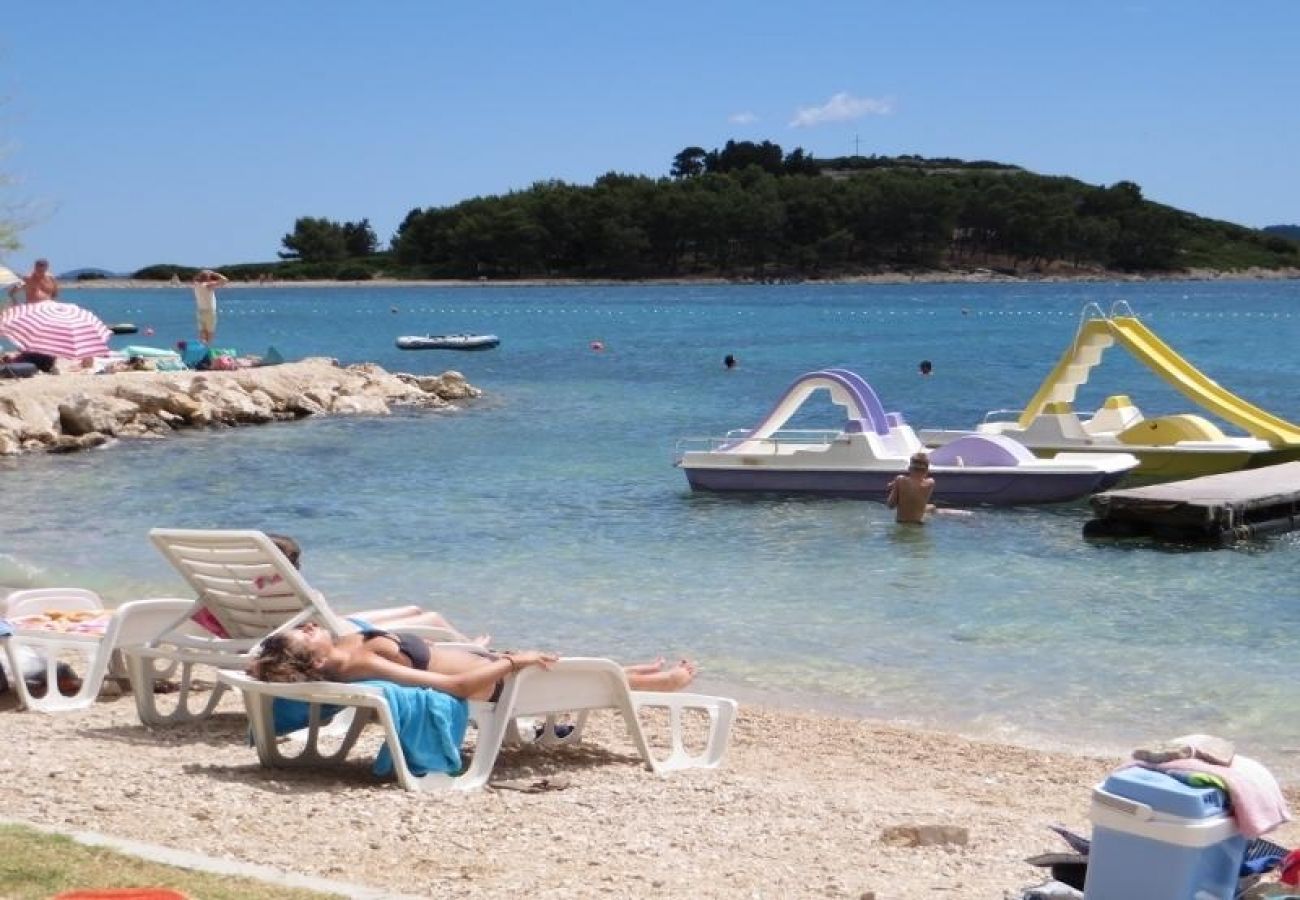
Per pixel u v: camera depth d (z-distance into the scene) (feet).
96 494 72.79
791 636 42.83
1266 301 449.06
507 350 204.33
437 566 53.98
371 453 89.35
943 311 365.61
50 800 23.03
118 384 103.40
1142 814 16.63
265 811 23.09
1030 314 344.08
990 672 38.75
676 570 52.95
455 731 25.46
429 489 73.97
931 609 46.32
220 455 88.58
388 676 25.57
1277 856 17.72
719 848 22.22
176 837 21.38
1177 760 17.17
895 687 37.45
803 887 20.31
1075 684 37.52
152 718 30.01
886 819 24.61
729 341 229.04
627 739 31.73
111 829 21.61
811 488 71.10
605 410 117.70
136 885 18.03
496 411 116.88
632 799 25.11
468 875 20.30
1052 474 68.39
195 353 126.21
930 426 112.06
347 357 189.67
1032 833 24.17
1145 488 63.10
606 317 330.95
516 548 57.57
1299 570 52.95
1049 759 30.91
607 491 73.20
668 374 158.10
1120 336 85.05
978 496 69.10
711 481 72.43
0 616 38.88
